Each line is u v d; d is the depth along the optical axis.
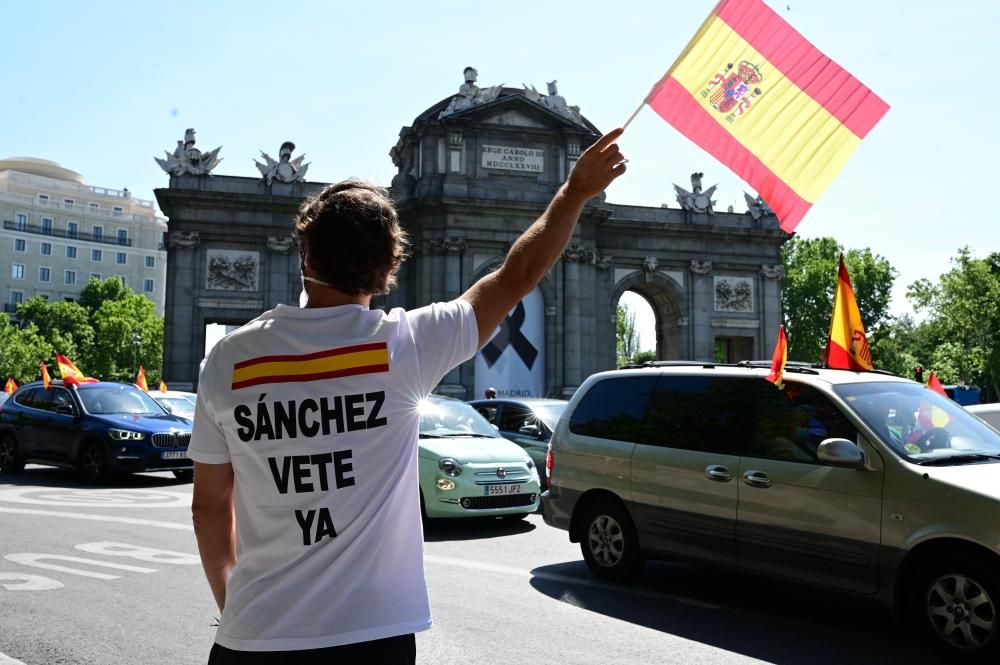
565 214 2.66
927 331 87.25
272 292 42.59
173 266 41.69
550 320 42.94
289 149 43.69
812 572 7.49
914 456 7.12
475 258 42.31
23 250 119.25
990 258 78.50
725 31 4.07
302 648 2.16
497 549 11.27
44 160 138.75
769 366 8.99
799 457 7.77
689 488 8.62
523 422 17.58
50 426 18.73
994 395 81.06
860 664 6.45
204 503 2.45
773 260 49.25
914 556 6.83
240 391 2.32
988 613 6.26
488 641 6.93
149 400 19.70
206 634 7.03
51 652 6.52
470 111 42.34
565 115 43.69
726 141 4.11
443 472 12.55
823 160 4.08
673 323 48.81
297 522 2.26
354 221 2.46
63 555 10.18
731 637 7.14
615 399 9.94
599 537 9.53
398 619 2.25
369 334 2.38
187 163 42.78
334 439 2.29
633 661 6.46
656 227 47.34
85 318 108.50
